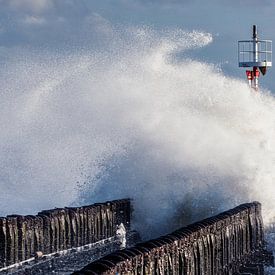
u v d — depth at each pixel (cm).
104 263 4303
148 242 4931
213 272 5888
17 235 5812
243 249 6788
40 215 6216
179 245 5209
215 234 5966
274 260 7250
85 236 6725
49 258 6038
